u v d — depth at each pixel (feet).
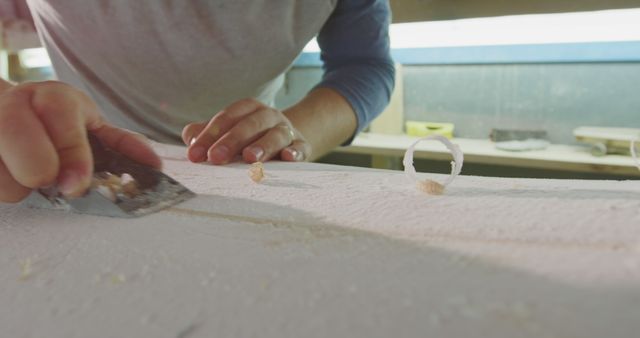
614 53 4.21
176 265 0.77
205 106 2.96
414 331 0.54
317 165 1.60
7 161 0.98
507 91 4.80
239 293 0.67
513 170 4.63
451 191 1.14
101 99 2.95
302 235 0.88
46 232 0.95
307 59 5.71
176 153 1.84
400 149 4.42
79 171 1.00
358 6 2.86
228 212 1.04
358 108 2.71
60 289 0.72
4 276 0.77
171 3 2.47
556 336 0.51
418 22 4.25
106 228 0.96
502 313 0.56
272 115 1.97
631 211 0.91
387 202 1.07
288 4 2.63
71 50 2.84
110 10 2.55
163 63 2.71
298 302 0.63
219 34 2.60
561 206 0.96
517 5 3.78
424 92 5.21
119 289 0.70
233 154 1.70
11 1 3.50
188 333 0.58
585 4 3.56
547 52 4.47
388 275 0.69
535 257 0.72
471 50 4.81
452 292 0.62
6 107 1.03
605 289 0.60
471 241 0.80
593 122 4.49
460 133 5.16
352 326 0.56
